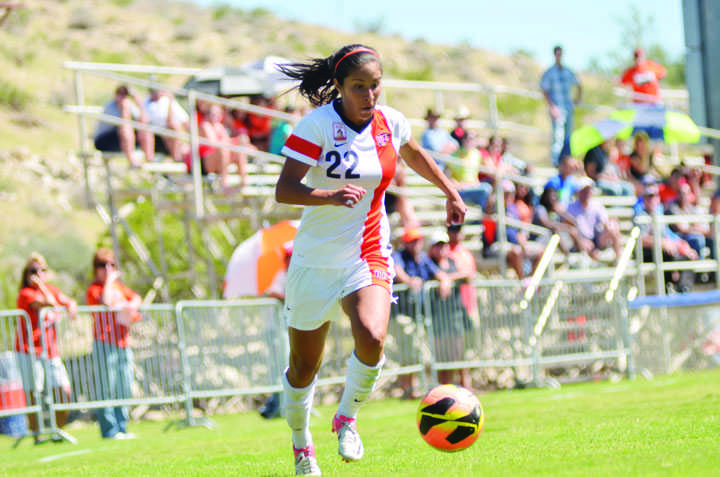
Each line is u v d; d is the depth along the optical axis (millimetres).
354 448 10031
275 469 11648
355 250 10062
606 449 11086
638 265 30531
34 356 21359
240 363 24047
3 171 57125
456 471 9898
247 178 29578
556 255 31375
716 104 40375
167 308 23312
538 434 13609
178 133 27391
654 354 28828
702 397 17938
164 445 17812
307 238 10148
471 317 26766
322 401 26703
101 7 110125
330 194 9414
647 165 35594
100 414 22031
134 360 23188
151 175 31719
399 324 26438
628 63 103250
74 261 49094
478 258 32000
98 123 30094
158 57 100562
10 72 78562
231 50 108688
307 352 10453
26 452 19625
